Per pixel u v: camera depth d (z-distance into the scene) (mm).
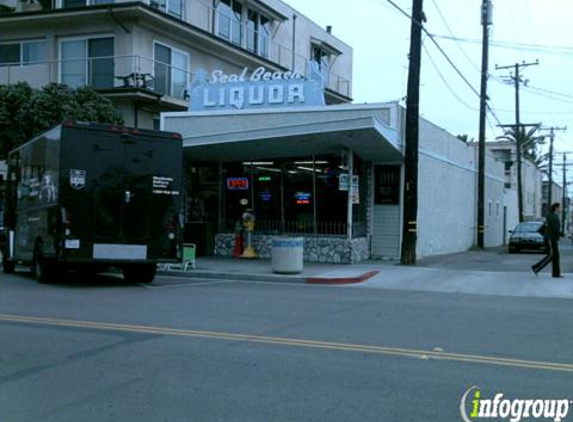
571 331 9156
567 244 46844
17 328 9070
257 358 7301
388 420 5242
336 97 42031
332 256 20984
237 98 22656
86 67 27172
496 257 25672
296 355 7453
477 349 7855
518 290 14742
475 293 14305
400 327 9344
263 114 21641
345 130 17297
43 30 27984
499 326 9531
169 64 28422
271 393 5973
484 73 33031
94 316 10156
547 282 16062
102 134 14258
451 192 29328
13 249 17984
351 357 7367
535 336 8750
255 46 35812
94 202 14117
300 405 5617
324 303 11938
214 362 7121
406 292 14328
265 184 22781
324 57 44594
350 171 20344
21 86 23062
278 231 22375
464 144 32219
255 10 35531
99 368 6875
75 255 13914
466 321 9969
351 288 15125
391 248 22359
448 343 8203
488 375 6637
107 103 23547
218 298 12555
